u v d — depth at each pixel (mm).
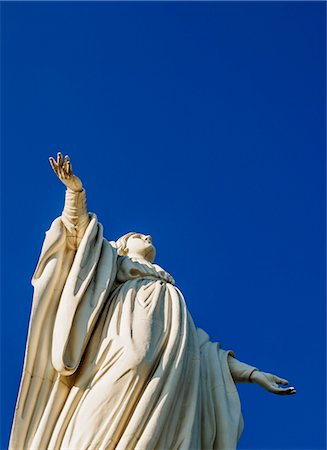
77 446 22891
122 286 25703
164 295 25547
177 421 23781
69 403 23719
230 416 24922
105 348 24156
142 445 22750
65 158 25266
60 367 23891
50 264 25172
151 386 23547
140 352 23859
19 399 23875
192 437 23734
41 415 23891
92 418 23172
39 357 24266
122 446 22719
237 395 25422
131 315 24688
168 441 23391
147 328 24375
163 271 26797
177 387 23938
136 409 23250
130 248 27500
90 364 24094
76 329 24359
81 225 25688
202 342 26438
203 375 25547
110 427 23047
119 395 23406
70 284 24781
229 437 24562
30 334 24344
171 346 24312
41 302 24656
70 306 24453
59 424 23531
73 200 25609
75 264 25078
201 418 24766
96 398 23438
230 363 26125
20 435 23641
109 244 26281
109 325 24609
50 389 24078
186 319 25203
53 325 24594
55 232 25484
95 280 25328
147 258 27578
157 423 23109
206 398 25125
